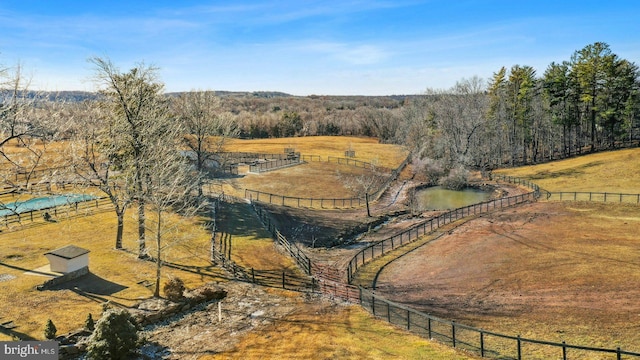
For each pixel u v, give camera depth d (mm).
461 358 18016
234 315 23953
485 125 90062
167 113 42938
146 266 31016
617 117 85375
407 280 30406
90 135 33781
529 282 27547
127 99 34438
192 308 25031
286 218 48969
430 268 32625
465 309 24125
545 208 50000
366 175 78938
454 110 89000
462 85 101438
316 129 157000
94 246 34719
